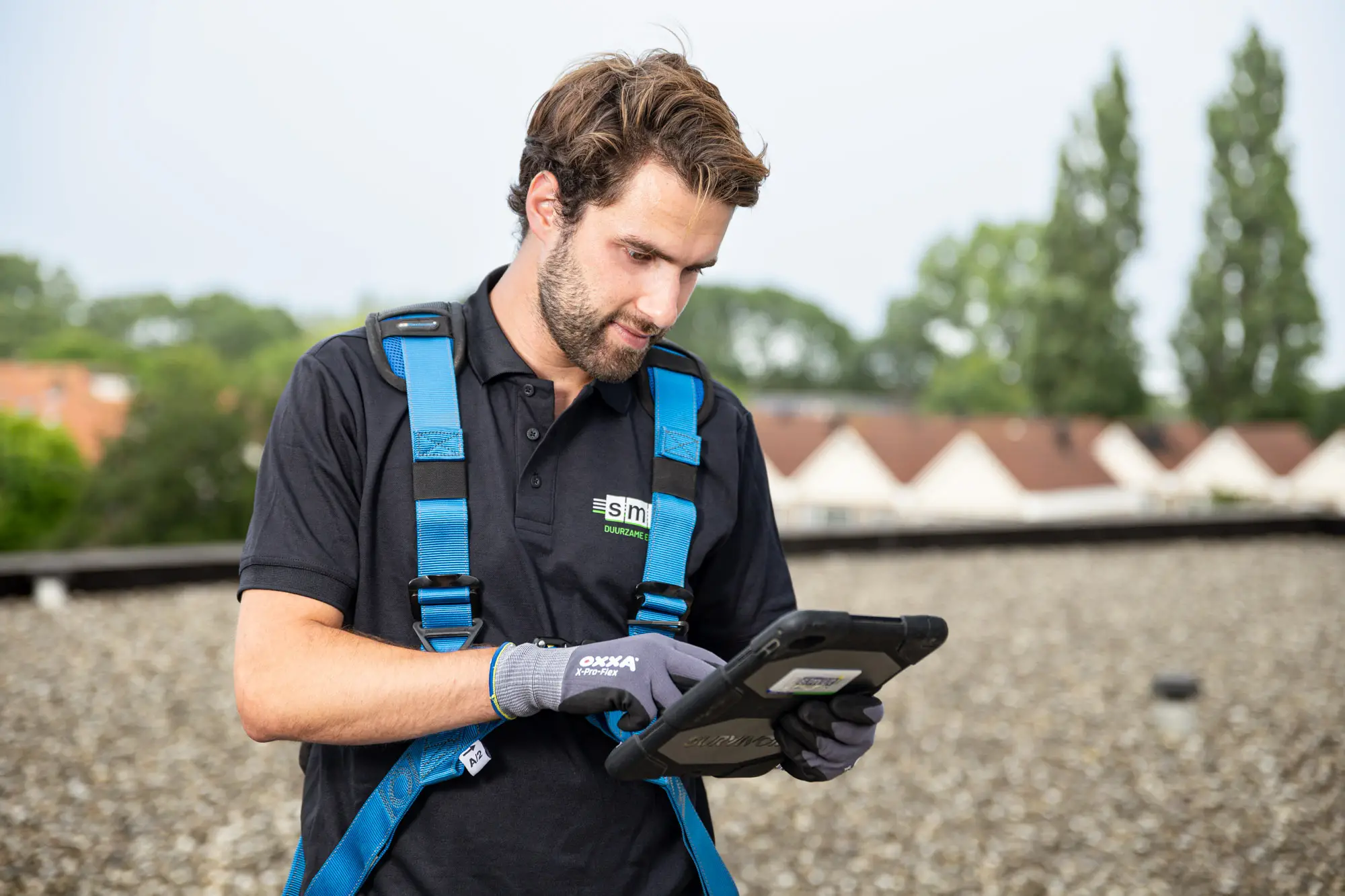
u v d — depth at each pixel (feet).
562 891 4.25
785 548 36.09
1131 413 144.77
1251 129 146.61
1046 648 24.43
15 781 14.94
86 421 134.51
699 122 4.00
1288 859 13.65
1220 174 148.25
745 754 4.21
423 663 3.93
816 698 3.99
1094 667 22.85
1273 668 23.09
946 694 20.65
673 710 3.76
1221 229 148.46
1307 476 121.80
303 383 4.31
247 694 3.93
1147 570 35.65
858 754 4.14
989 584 32.27
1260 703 20.39
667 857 4.51
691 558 4.62
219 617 24.81
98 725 17.39
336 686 3.86
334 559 4.16
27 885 12.05
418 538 4.17
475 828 4.20
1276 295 146.10
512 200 4.66
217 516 119.34
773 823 14.60
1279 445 128.47
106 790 14.87
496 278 4.76
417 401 4.28
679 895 4.51
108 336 228.22
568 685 3.87
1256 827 14.62
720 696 3.68
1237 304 147.54
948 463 108.78
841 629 3.63
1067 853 13.83
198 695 19.11
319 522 4.16
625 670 3.87
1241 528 44.24
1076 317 144.05
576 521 4.40
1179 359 150.61
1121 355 144.15
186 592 27.71
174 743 16.75
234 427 119.75
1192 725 18.75
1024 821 14.82
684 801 4.55
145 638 22.76
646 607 4.41
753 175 4.07
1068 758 17.30
